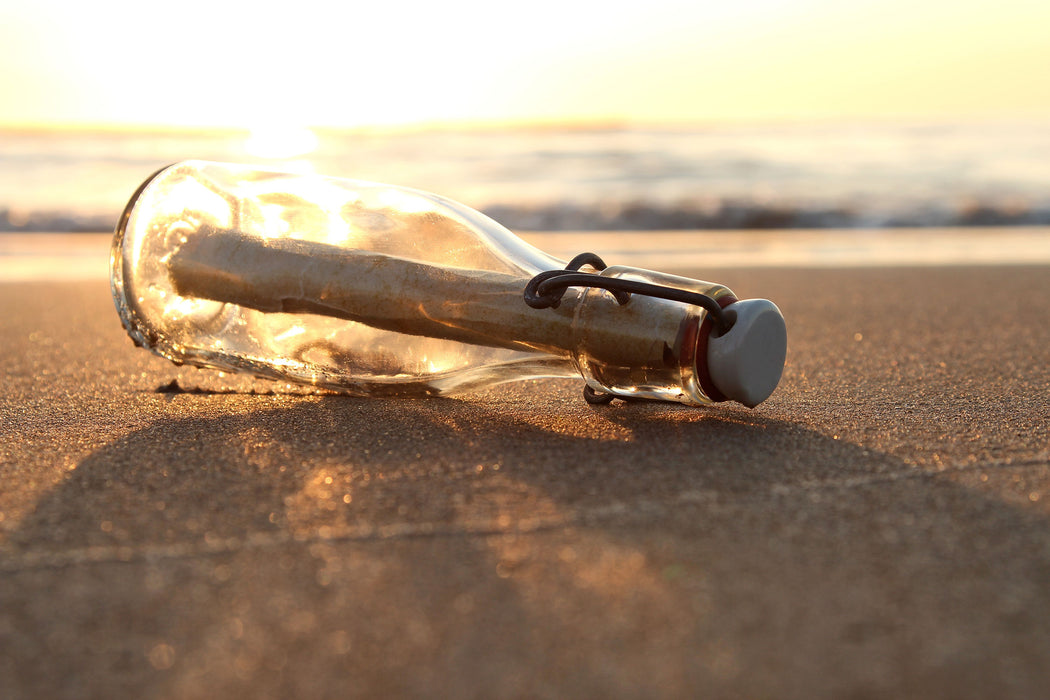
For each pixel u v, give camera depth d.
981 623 0.27
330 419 0.38
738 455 0.35
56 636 0.27
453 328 0.37
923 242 1.52
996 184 2.41
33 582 0.29
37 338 0.54
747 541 0.30
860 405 0.40
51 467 0.35
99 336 0.55
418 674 0.26
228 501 0.32
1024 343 0.52
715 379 0.35
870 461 0.35
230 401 0.41
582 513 0.31
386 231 0.38
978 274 0.89
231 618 0.28
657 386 0.36
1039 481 0.33
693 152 3.42
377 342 0.38
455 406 0.40
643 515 0.31
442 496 0.32
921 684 0.26
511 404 0.40
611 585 0.29
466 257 0.37
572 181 2.68
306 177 0.40
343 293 0.37
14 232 1.68
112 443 0.36
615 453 0.35
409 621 0.28
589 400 0.39
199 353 0.40
